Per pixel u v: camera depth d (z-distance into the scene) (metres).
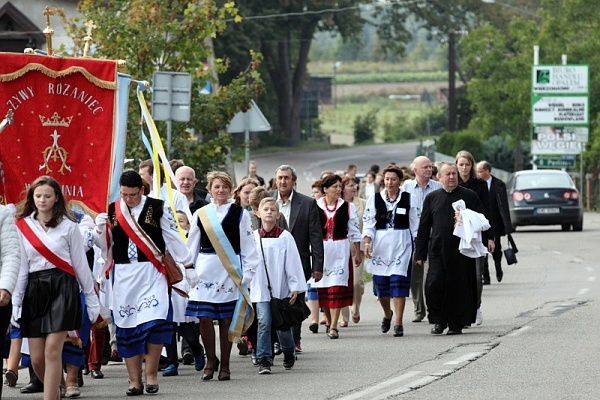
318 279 30.41
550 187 74.12
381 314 37.72
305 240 30.66
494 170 132.75
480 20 175.00
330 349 29.53
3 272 19.23
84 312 22.80
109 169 26.06
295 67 186.75
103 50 46.28
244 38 146.25
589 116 111.31
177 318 26.08
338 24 160.25
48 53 26.80
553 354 26.34
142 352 23.22
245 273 25.08
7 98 25.64
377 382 23.56
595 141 109.56
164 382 25.08
